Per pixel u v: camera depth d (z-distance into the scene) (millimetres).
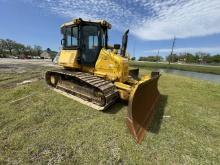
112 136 3316
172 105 5590
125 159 2682
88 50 5438
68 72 5668
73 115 4234
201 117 4637
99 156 2715
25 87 6656
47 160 2570
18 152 2719
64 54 5988
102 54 5223
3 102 4949
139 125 3559
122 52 5555
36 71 12922
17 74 10867
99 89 4527
